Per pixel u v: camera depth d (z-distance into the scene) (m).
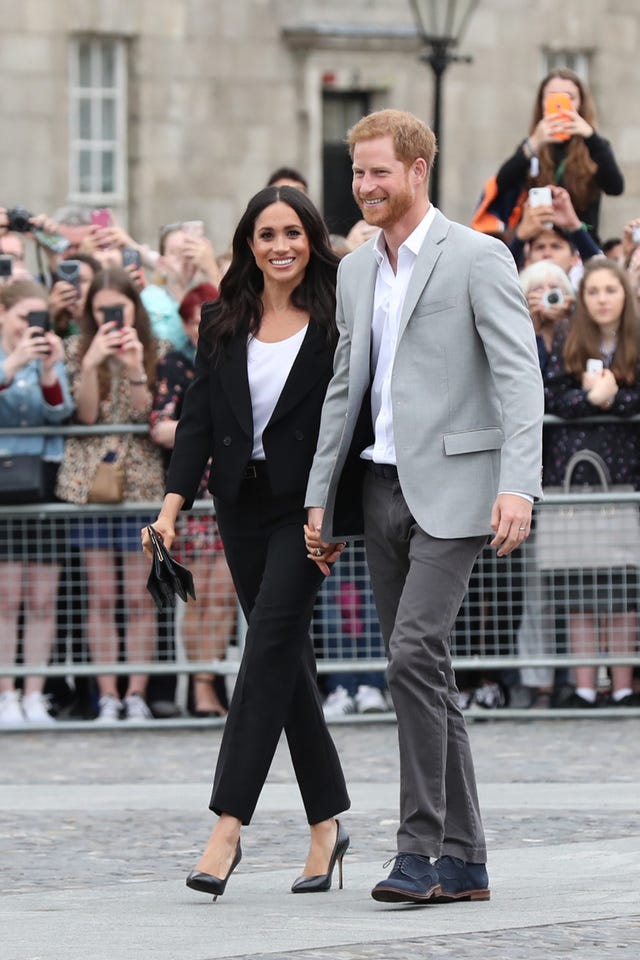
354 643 20.95
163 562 12.98
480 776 17.59
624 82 56.88
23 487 20.53
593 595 20.88
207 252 21.11
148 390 20.77
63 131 53.16
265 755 12.60
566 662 20.95
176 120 54.06
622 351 20.75
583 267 21.47
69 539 20.84
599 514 20.78
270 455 12.91
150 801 16.61
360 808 16.08
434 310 12.28
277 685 12.67
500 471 12.27
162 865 13.74
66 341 21.14
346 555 20.89
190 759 19.05
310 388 12.95
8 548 20.81
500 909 11.98
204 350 13.25
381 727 21.05
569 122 21.97
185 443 13.25
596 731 20.39
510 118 56.06
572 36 56.41
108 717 21.25
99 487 20.64
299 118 54.91
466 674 21.67
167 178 54.06
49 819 15.70
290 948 10.74
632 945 10.77
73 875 13.36
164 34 53.88
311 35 54.62
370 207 12.32
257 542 13.08
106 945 10.90
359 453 12.62
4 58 52.81
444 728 12.14
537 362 12.22
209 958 10.48
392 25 55.41
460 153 55.75
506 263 12.27
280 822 15.55
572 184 22.09
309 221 13.02
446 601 12.16
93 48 53.62
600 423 20.81
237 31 54.31
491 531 12.23
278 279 12.98
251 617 12.83
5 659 20.95
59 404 20.64
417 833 12.06
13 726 20.98
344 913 11.95
